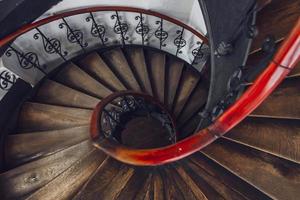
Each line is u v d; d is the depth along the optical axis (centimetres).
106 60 413
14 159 289
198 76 435
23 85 349
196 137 146
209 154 225
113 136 369
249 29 215
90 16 390
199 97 411
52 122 321
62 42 401
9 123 321
